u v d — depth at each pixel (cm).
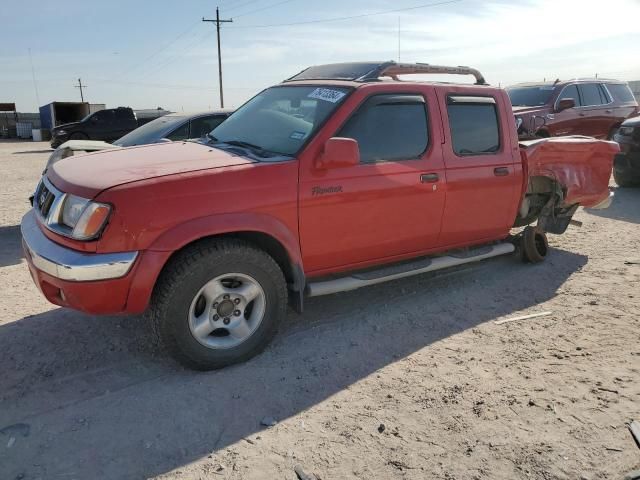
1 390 332
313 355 380
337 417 307
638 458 271
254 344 370
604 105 1293
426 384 341
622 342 396
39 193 391
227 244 347
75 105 3572
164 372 356
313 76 526
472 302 478
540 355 378
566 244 659
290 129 415
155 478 258
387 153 427
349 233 409
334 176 392
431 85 460
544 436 288
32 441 284
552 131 1182
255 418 306
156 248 323
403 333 416
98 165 369
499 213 513
